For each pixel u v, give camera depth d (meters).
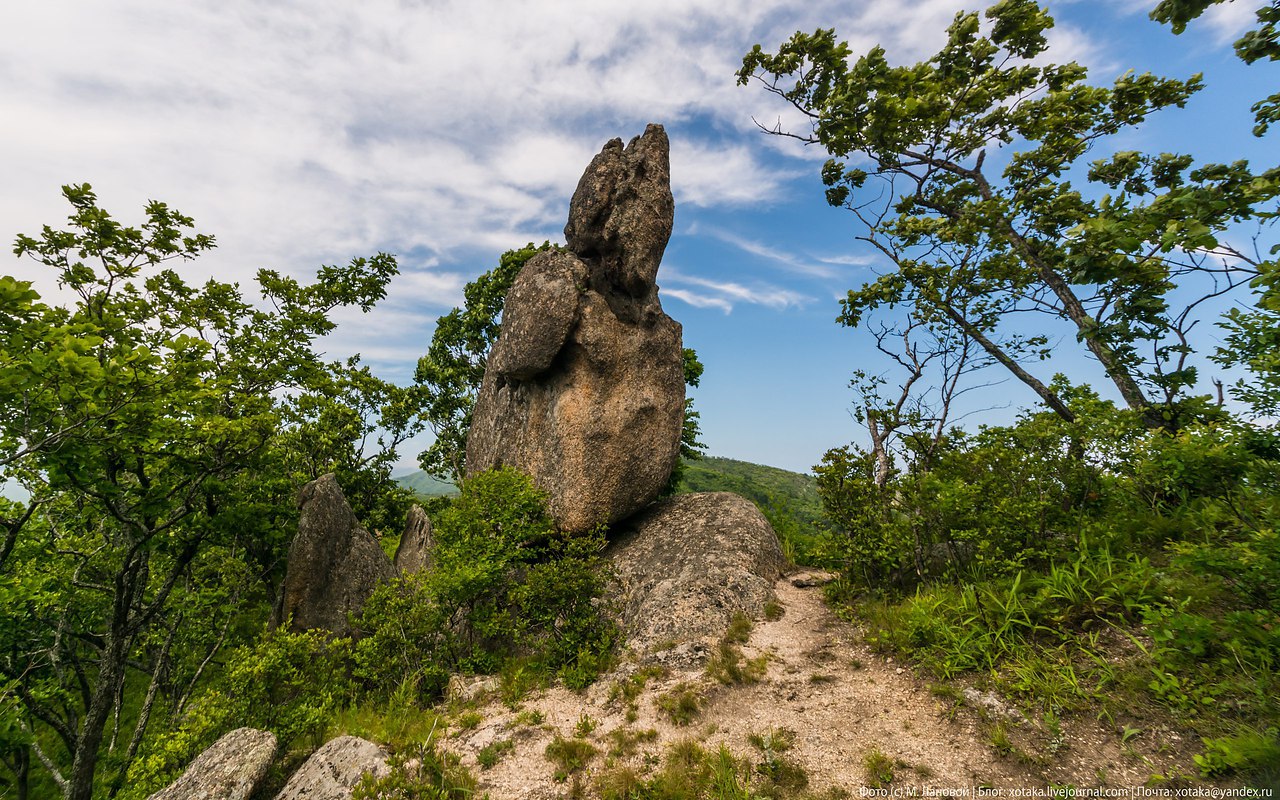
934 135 13.45
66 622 12.25
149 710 11.64
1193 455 5.87
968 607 6.56
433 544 14.28
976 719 5.31
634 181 12.79
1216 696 4.52
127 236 12.77
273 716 7.27
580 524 11.52
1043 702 5.17
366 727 7.23
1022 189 12.80
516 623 9.19
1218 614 5.14
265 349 16.39
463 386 24.72
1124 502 7.49
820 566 10.88
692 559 10.26
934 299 13.52
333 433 17.97
